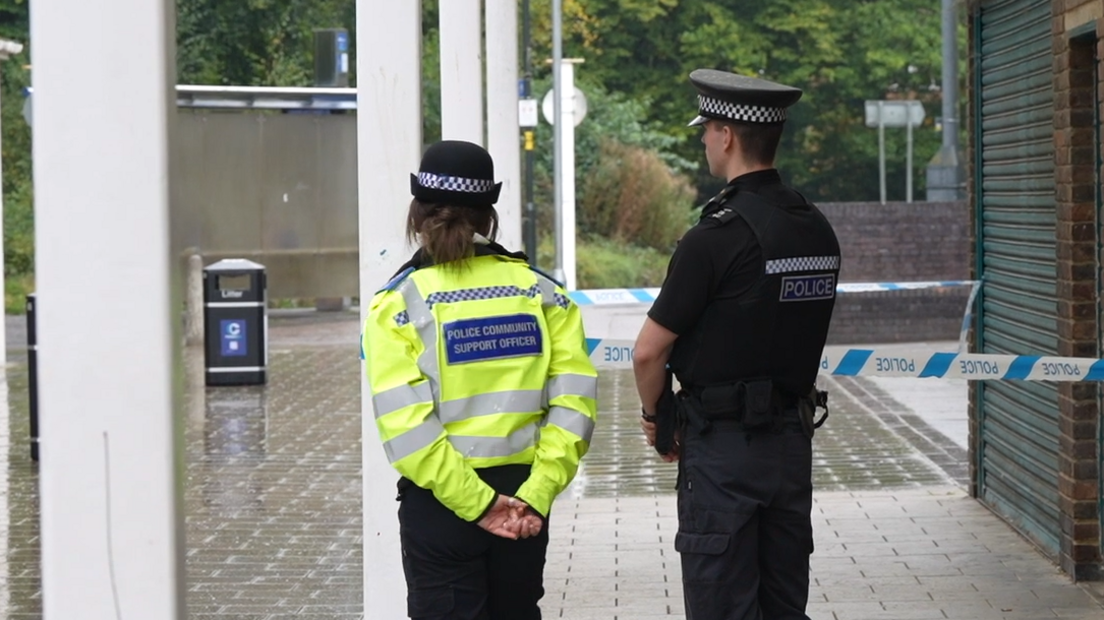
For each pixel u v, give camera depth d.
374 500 7.93
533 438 5.84
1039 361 8.91
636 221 49.78
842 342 32.97
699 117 6.62
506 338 5.80
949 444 17.23
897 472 15.22
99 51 4.05
